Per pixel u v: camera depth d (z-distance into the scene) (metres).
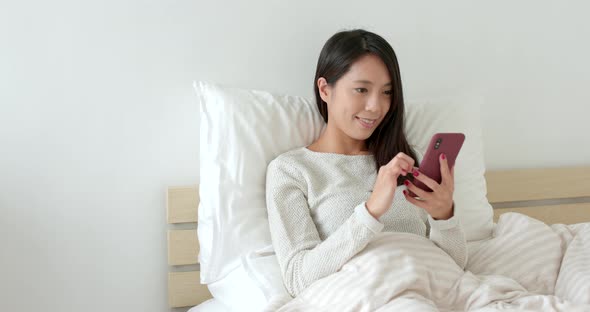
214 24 1.96
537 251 1.66
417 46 2.13
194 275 1.94
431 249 1.50
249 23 1.99
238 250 1.71
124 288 1.95
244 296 1.60
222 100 1.77
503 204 2.25
